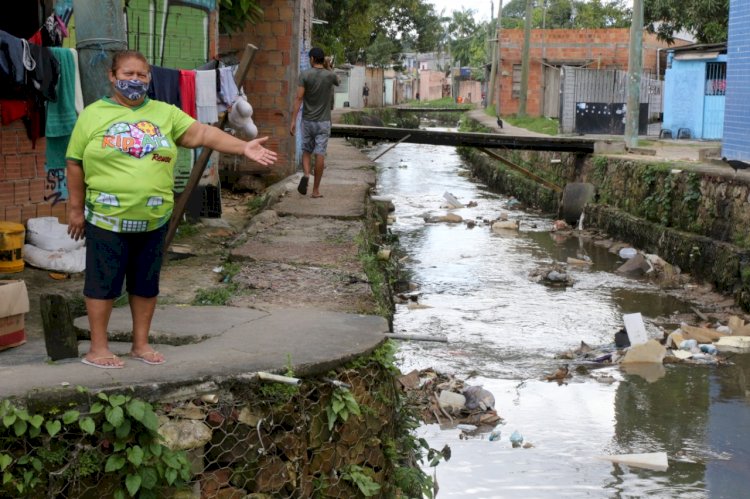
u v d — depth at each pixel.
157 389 4.05
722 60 24.88
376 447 4.95
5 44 6.12
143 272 4.43
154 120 4.32
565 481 6.71
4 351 5.04
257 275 7.67
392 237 16.52
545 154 23.88
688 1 26.12
